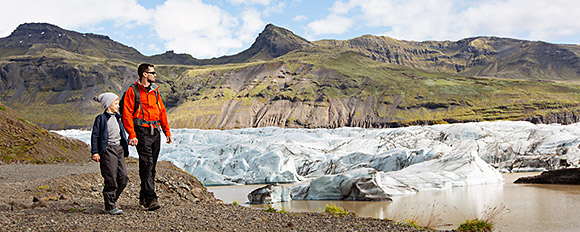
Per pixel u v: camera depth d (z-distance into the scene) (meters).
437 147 42.25
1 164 21.78
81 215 7.67
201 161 42.34
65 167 21.22
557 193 23.11
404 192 25.61
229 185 37.94
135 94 8.48
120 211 8.12
